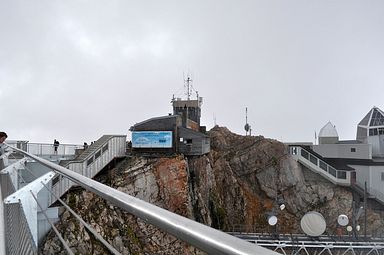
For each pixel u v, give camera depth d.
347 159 38.19
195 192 26.83
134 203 1.15
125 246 18.11
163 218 0.95
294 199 34.66
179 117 29.69
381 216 31.31
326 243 16.72
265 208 34.00
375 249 16.22
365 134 43.56
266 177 35.62
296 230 31.94
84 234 16.61
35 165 8.28
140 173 24.34
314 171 35.84
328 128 43.84
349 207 32.97
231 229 30.08
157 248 18.06
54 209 3.59
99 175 24.73
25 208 3.04
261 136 40.44
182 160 25.72
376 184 34.53
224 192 33.31
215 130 42.28
